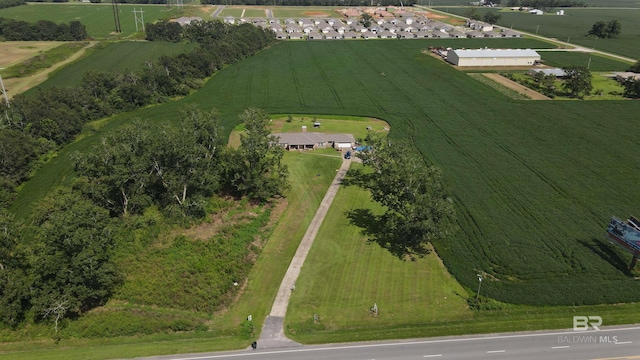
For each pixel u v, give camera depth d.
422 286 72.94
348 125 141.38
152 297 70.56
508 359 58.28
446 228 78.75
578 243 81.94
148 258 79.38
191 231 88.19
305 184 105.75
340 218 92.38
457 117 146.38
